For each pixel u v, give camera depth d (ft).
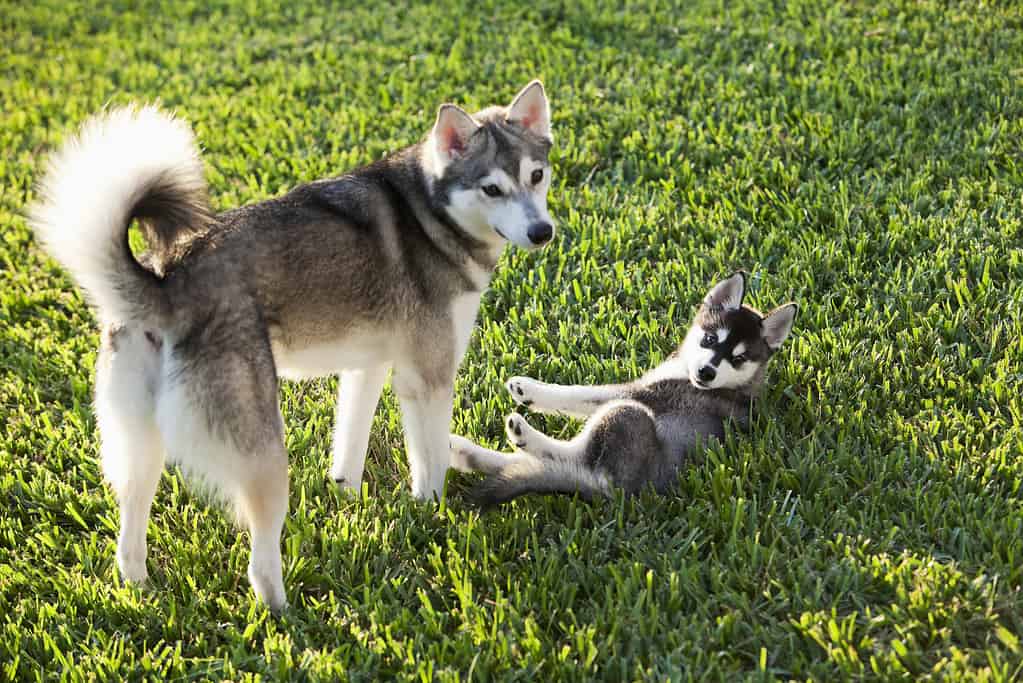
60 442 7.63
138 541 6.73
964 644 6.22
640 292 8.21
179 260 6.46
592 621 6.45
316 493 7.24
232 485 6.45
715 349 7.20
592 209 9.00
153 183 6.31
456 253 6.91
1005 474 6.90
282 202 6.71
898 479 6.96
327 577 6.75
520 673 6.24
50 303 8.79
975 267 8.02
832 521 6.75
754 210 8.69
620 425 6.95
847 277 8.16
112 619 6.69
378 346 6.87
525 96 7.06
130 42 13.44
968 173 8.83
